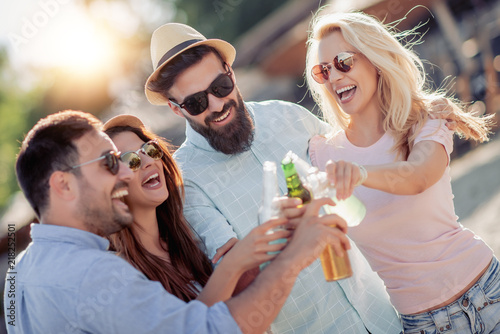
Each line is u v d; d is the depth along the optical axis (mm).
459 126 2303
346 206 1919
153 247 2340
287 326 2549
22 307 1904
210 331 1708
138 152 2289
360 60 2287
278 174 2709
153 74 2584
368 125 2406
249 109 2838
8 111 29516
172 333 1714
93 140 1905
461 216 5633
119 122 2354
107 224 1935
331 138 2578
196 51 2537
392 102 2254
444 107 2250
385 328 2609
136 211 2287
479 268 2238
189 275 2340
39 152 1869
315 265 2555
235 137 2584
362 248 2430
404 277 2318
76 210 1888
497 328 2232
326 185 1859
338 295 2568
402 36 2602
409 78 2307
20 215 13375
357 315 2586
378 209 2281
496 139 8930
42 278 1817
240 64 16703
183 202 2506
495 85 10844
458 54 11336
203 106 2523
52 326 1806
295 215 1796
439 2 11281
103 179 1896
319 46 2367
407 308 2336
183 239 2398
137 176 2240
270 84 14031
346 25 2258
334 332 2547
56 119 1910
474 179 6879
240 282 2168
